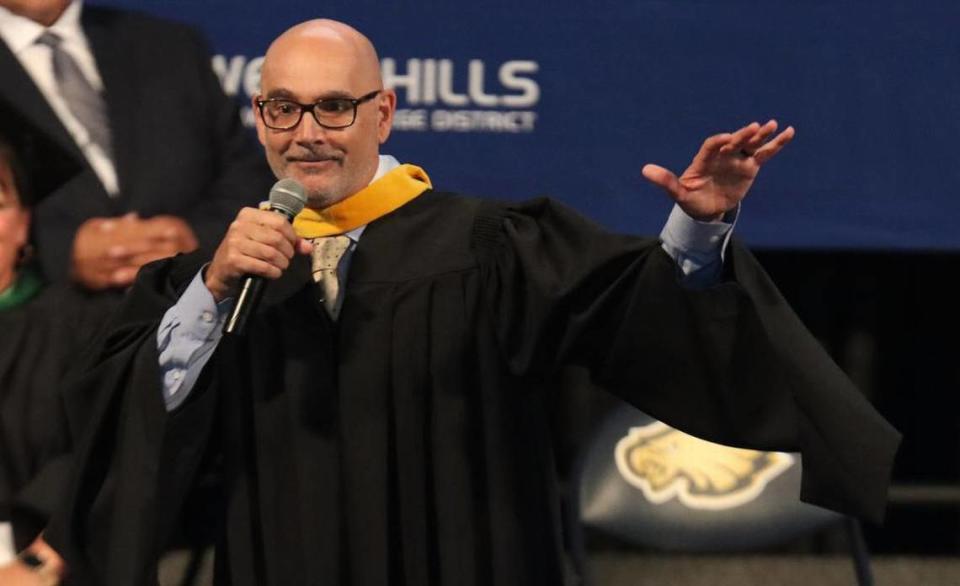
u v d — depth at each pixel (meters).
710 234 10.17
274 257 9.94
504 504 10.75
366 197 10.98
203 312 10.37
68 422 11.38
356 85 10.45
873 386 19.41
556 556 11.02
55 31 14.94
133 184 14.88
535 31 15.80
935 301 19.27
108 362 10.84
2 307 14.50
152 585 11.02
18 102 14.75
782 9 15.84
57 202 14.71
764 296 10.65
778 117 15.90
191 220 14.92
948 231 15.95
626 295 10.50
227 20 15.55
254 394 10.87
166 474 10.88
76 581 11.11
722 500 14.73
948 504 18.14
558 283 10.45
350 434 10.74
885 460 10.52
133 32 15.22
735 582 18.61
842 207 15.97
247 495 10.97
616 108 15.87
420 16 15.75
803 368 10.59
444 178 15.85
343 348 10.81
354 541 10.70
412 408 10.78
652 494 14.76
